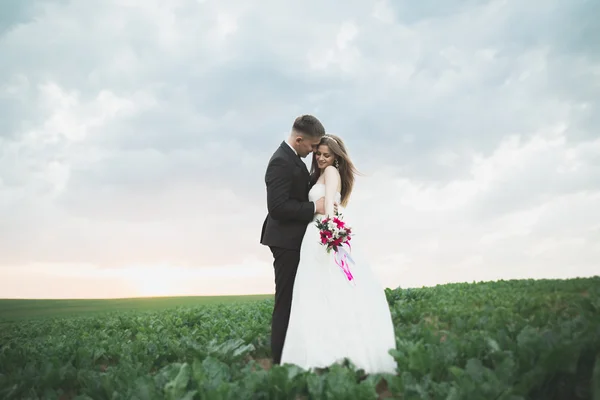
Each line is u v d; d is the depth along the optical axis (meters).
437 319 6.80
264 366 5.43
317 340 4.39
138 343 6.07
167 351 5.48
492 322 5.29
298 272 4.74
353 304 4.48
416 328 5.48
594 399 2.83
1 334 10.85
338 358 4.29
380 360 4.27
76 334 8.84
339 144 5.05
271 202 4.76
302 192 4.97
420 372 3.75
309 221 4.88
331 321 4.43
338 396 3.21
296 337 4.51
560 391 3.20
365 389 3.19
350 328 4.39
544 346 3.45
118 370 4.28
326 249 4.65
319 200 4.87
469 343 4.04
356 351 4.28
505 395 2.84
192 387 3.50
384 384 4.13
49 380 4.44
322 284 4.58
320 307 4.50
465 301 7.95
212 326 7.87
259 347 6.01
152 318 9.91
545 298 6.84
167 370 3.85
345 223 4.75
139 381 3.46
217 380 3.54
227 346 5.13
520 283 9.53
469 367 3.35
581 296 6.36
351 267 4.65
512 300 7.22
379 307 4.57
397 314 7.03
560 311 5.65
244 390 3.28
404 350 4.32
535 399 3.15
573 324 3.95
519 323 4.62
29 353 6.10
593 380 2.88
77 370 4.82
